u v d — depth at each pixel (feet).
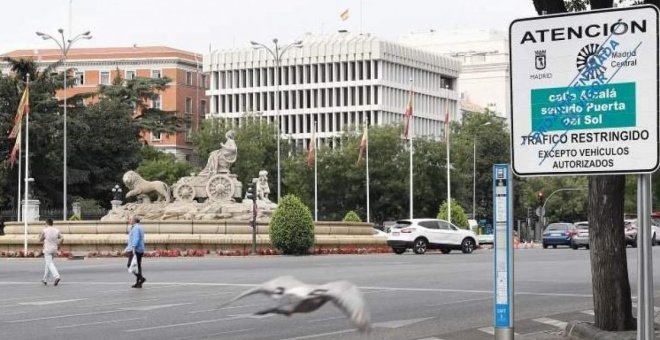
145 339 57.36
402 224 184.96
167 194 203.21
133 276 114.62
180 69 485.56
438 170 330.34
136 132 330.34
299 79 476.54
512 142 35.68
